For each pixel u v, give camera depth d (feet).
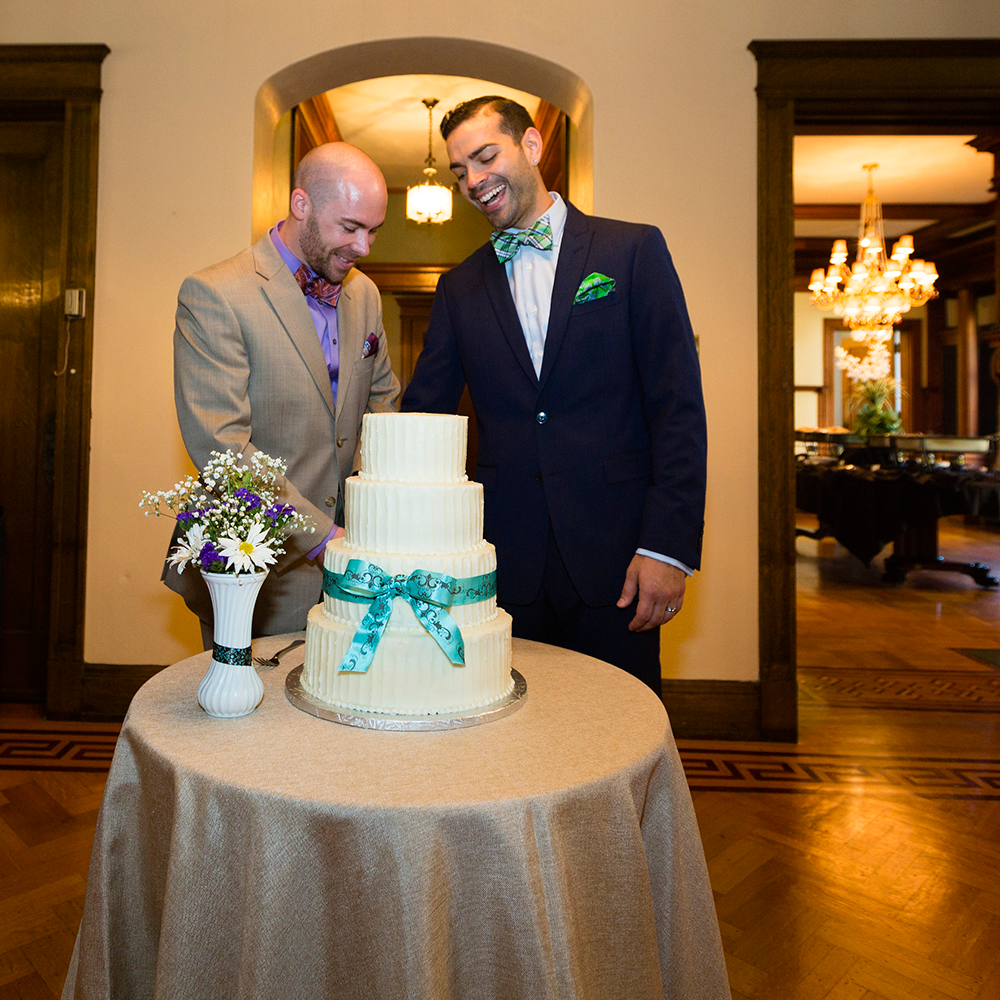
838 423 44.73
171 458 11.41
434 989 3.02
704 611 11.34
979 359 38.68
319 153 6.56
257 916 3.12
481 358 6.46
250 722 4.00
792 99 11.30
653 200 11.32
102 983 3.70
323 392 6.92
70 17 11.46
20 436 12.16
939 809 9.04
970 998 5.86
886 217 31.53
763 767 10.22
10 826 8.29
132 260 11.39
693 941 4.08
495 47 11.30
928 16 11.38
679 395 5.79
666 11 11.35
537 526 6.18
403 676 3.98
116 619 11.45
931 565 23.12
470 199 6.32
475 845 3.14
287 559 6.27
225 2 11.39
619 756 3.67
